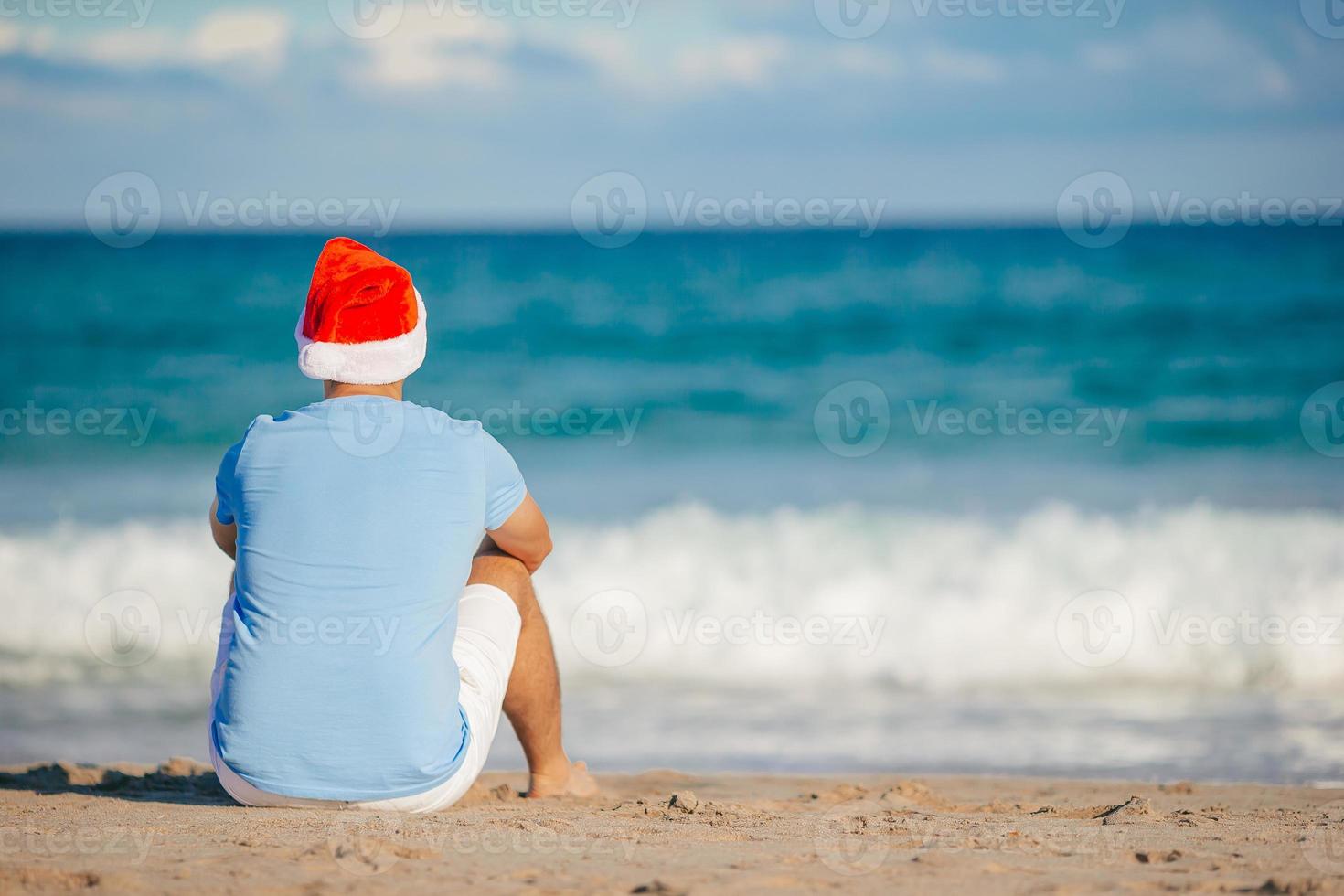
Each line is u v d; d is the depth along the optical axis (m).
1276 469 10.94
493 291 25.48
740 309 23.23
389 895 1.91
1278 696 5.95
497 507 2.69
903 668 6.38
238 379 16.50
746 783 4.43
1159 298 22.38
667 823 2.79
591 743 5.32
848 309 22.97
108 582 7.57
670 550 8.22
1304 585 7.21
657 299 24.41
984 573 7.62
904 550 8.12
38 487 10.35
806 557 8.04
